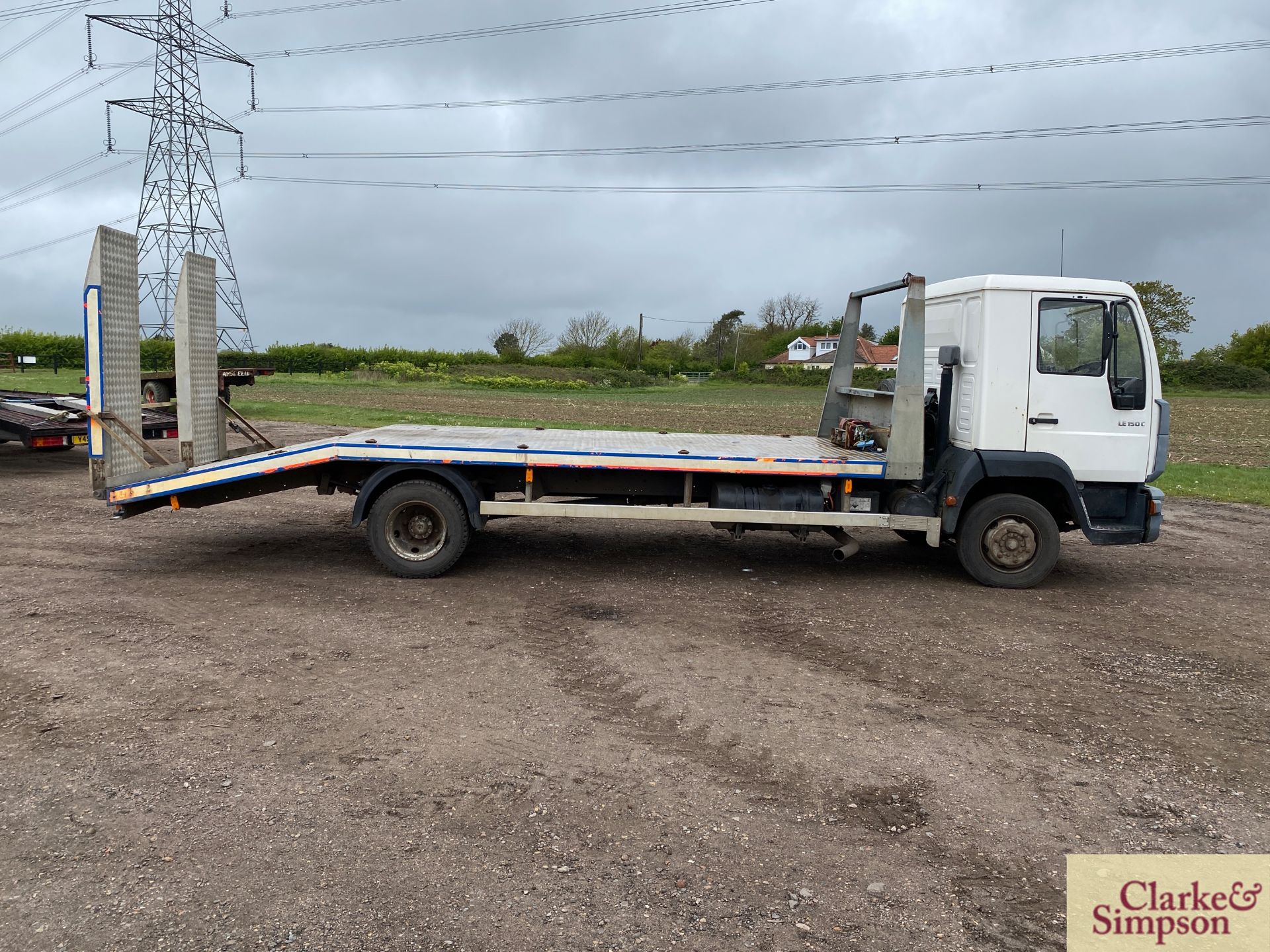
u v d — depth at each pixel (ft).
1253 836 12.64
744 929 10.21
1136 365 25.80
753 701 17.16
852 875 11.38
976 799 13.50
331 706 16.29
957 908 10.73
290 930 9.98
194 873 11.03
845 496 26.35
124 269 25.85
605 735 15.40
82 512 35.42
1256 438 88.63
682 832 12.31
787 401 165.78
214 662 18.45
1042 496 27.22
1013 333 25.23
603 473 26.68
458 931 10.04
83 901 10.42
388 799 12.96
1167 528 38.70
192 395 27.71
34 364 175.32
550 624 21.75
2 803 12.60
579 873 11.24
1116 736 16.01
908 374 25.35
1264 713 17.25
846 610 23.94
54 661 18.31
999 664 19.79
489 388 207.10
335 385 167.73
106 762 13.91
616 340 315.17
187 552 28.73
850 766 14.46
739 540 33.06
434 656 19.20
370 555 28.86
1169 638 22.15
